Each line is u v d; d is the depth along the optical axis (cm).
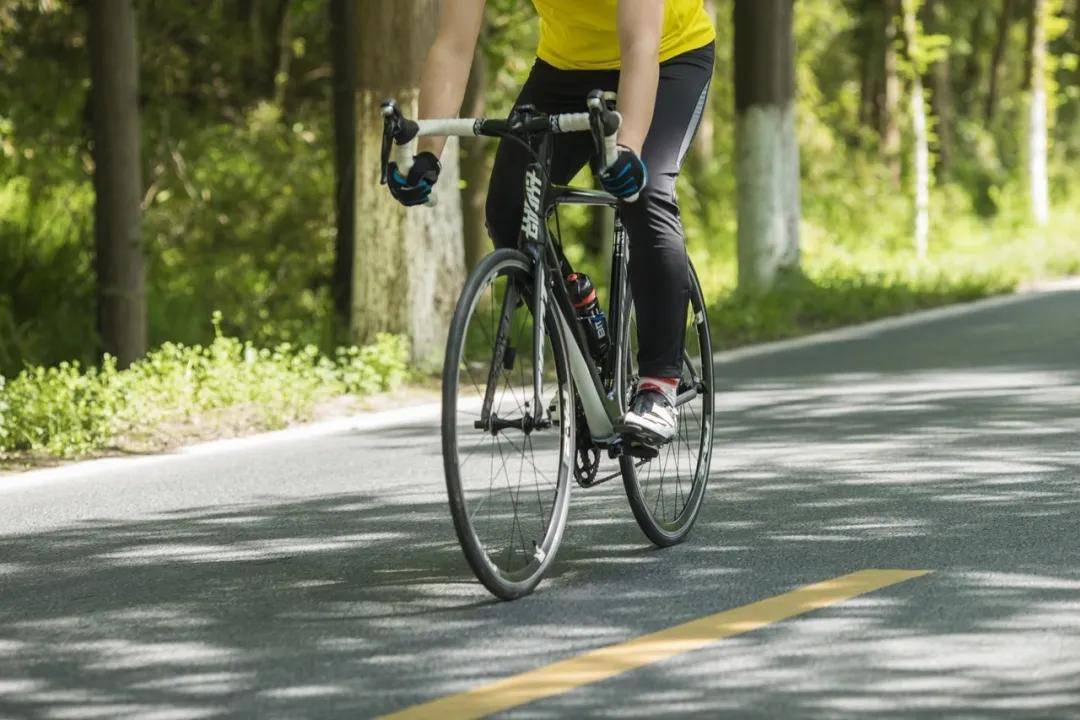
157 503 1989
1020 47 12912
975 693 1065
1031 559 1462
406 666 1167
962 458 2080
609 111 1277
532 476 1441
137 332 3531
